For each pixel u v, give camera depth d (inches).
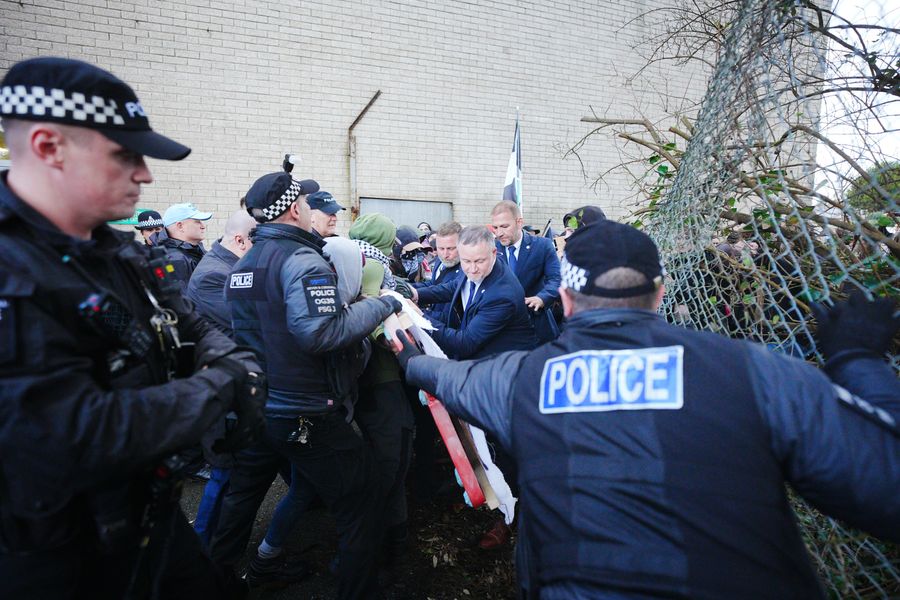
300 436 75.9
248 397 52.7
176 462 46.2
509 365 47.9
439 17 262.4
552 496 39.4
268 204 78.7
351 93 249.1
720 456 36.0
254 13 229.0
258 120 233.9
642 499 36.2
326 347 72.4
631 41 300.4
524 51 280.7
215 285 110.9
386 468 94.7
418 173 265.6
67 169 41.1
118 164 43.3
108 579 46.8
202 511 94.3
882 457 34.0
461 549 105.1
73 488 39.0
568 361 42.7
